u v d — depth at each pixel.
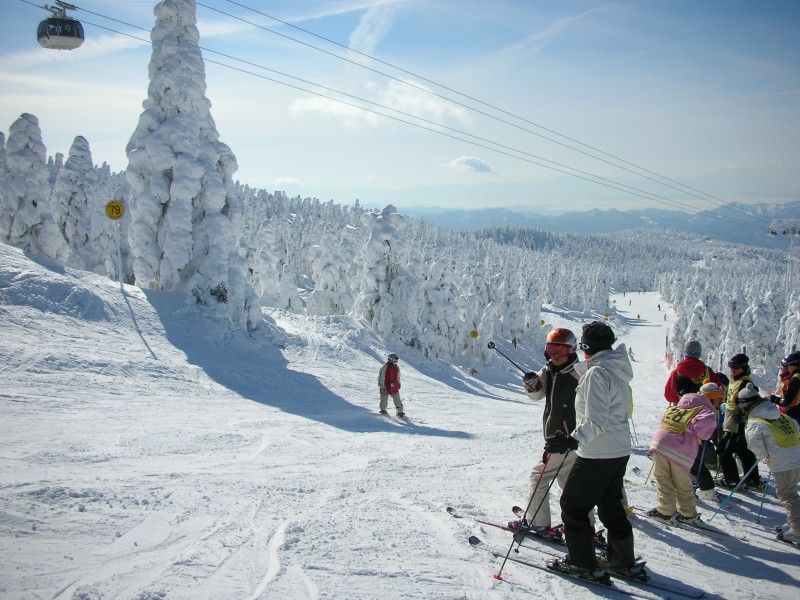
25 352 13.96
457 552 4.72
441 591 3.89
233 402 14.75
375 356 27.70
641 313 147.62
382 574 4.07
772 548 5.75
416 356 31.78
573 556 4.41
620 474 4.53
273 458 8.55
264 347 21.88
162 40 23.73
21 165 24.12
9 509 4.71
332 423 13.24
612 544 4.57
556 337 5.15
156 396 13.70
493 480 7.81
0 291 17.47
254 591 3.60
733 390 8.70
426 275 44.19
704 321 60.28
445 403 20.62
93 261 32.62
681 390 7.67
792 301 58.22
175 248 22.94
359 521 5.29
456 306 44.12
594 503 4.42
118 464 7.12
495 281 70.44
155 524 4.77
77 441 8.24
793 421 6.25
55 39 15.37
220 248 22.86
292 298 50.00
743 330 57.88
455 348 43.84
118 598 3.35
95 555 4.01
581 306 131.75
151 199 23.36
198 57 24.03
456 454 10.09
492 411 19.91
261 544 4.46
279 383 18.27
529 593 4.04
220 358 19.50
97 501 5.20
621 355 4.45
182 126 23.19
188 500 5.54
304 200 171.88
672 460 6.20
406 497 6.42
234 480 6.67
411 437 12.00
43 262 20.70
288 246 85.38
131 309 20.27
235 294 22.72
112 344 17.25
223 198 23.53
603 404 4.30
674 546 5.58
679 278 134.12
